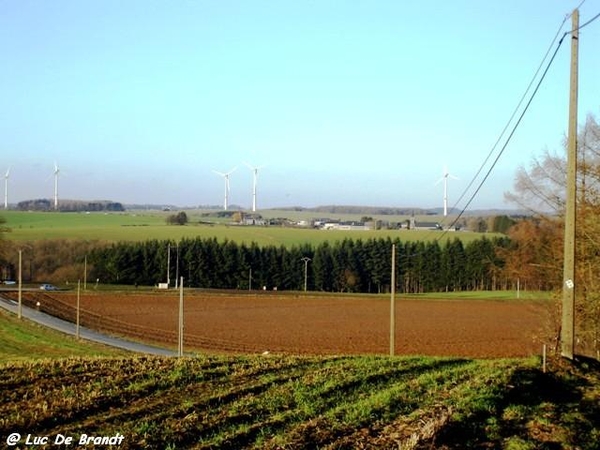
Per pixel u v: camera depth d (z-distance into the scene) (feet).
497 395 52.60
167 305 262.26
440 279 363.76
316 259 384.06
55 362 59.36
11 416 40.22
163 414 42.09
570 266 68.69
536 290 113.60
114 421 40.24
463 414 46.14
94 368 56.59
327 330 203.62
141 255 374.22
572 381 63.00
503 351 159.63
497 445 41.68
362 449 37.22
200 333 194.08
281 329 205.05
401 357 76.48
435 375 60.75
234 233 466.70
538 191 105.70
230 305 269.44
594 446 44.96
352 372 60.59
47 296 275.80
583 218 91.35
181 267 374.22
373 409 45.85
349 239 387.96
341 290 382.83
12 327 185.57
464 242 362.12
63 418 40.63
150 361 61.67
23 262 369.91
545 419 48.49
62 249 384.27
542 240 109.70
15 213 648.79
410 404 48.37
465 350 161.27
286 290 383.24
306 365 64.28
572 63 66.49
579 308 89.97
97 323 209.36
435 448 39.14
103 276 372.58
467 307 271.90
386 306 273.75
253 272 382.42
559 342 95.35
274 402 46.57
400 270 373.20
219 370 58.13
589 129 92.58
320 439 38.47
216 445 36.09
